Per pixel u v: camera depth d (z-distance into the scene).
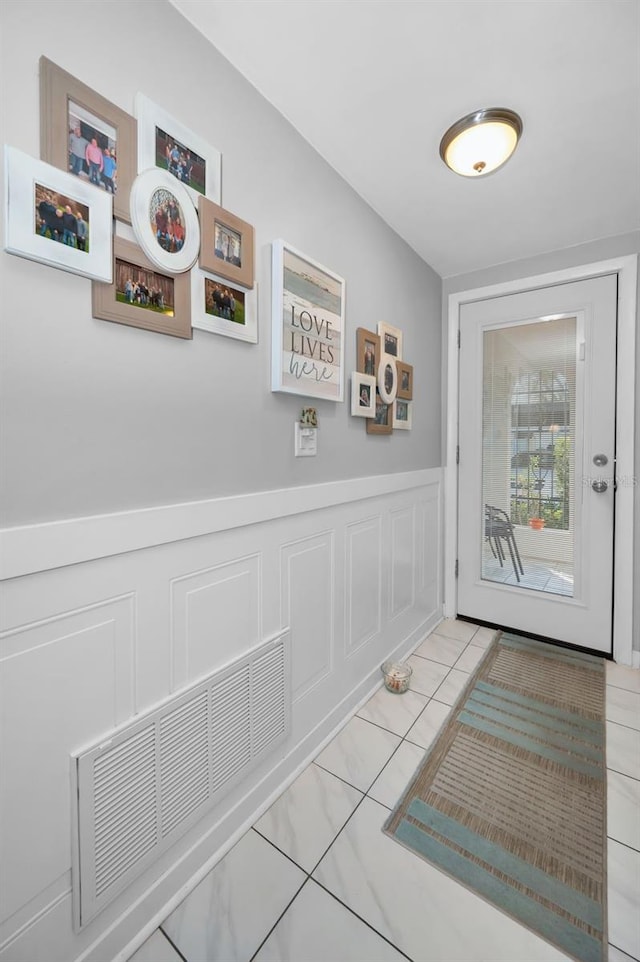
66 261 0.78
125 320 0.89
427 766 1.46
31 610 0.77
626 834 1.21
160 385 0.99
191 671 1.08
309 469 1.50
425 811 1.29
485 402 2.51
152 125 0.93
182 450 1.04
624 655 2.14
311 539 1.51
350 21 1.04
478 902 1.03
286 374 1.31
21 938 0.77
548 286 2.27
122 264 0.89
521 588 2.45
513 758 1.50
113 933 0.90
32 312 0.76
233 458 1.19
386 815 1.27
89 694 0.86
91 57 0.83
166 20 0.97
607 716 1.74
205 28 1.04
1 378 0.73
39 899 0.79
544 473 2.35
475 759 1.50
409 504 2.24
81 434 0.84
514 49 1.12
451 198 1.77
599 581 2.21
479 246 2.18
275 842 1.18
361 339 1.73
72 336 0.82
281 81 1.21
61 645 0.82
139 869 0.95
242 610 1.22
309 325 1.40
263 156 1.25
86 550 0.84
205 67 1.07
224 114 1.12
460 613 2.65
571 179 1.65
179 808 1.03
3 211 0.71
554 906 1.02
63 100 0.78
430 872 1.10
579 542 2.26
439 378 2.57
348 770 1.45
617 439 2.13
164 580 1.01
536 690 1.92
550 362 2.30
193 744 1.07
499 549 2.51
